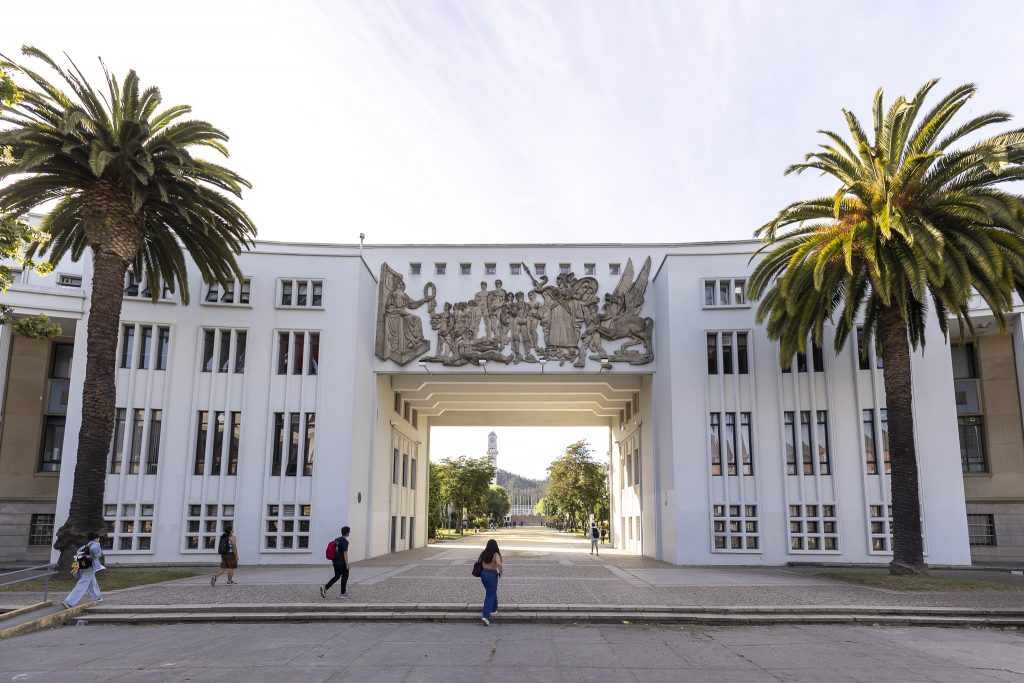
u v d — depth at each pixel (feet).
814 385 94.84
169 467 92.99
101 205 68.39
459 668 32.94
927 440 90.74
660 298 102.83
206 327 97.25
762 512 92.07
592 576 73.15
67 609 48.98
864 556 89.51
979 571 83.41
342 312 99.19
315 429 95.66
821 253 68.54
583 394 128.36
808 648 38.91
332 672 32.09
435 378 110.83
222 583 65.41
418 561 96.78
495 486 401.49
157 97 70.49
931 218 68.69
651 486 107.14
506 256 107.14
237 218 78.43
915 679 31.12
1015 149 63.72
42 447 110.01
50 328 65.67
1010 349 113.09
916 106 69.41
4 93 47.52
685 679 30.81
